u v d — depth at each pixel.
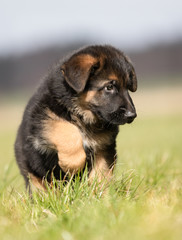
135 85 7.66
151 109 48.66
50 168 7.13
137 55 94.25
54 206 5.85
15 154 7.82
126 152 11.45
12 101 72.50
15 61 96.12
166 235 4.24
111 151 7.30
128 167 8.34
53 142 6.79
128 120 7.11
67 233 4.67
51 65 7.76
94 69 7.19
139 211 5.18
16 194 6.64
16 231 5.06
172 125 31.02
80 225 4.89
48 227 5.11
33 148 7.11
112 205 5.41
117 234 4.47
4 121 49.41
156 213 5.02
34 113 7.02
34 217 5.66
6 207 5.96
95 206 5.51
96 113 7.25
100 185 6.32
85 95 7.18
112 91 7.22
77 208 5.61
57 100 6.95
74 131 6.80
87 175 6.62
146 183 7.31
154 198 6.04
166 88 67.50
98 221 4.92
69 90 7.00
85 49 7.46
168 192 6.44
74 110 7.11
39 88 7.33
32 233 5.00
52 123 6.88
